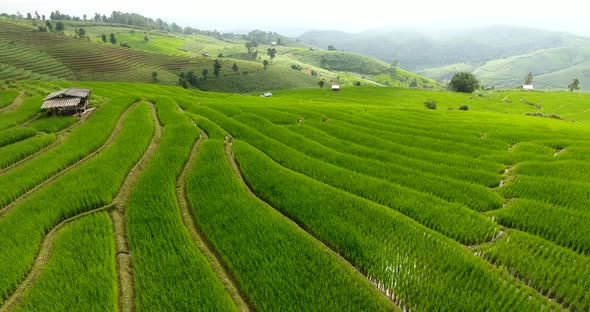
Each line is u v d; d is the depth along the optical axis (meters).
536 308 14.09
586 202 22.53
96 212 22.19
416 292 15.30
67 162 29.95
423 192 25.45
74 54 178.75
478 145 38.84
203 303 14.84
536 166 29.53
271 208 22.67
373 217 21.11
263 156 31.33
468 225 20.36
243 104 59.66
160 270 16.70
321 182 26.39
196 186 25.34
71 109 43.03
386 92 141.75
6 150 32.12
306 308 14.34
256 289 15.55
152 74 171.38
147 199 23.36
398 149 36.12
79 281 16.02
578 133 43.38
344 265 17.12
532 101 125.38
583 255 17.16
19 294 15.84
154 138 36.25
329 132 42.31
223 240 19.06
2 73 137.75
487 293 14.79
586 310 14.32
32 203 23.06
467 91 159.75
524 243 18.28
